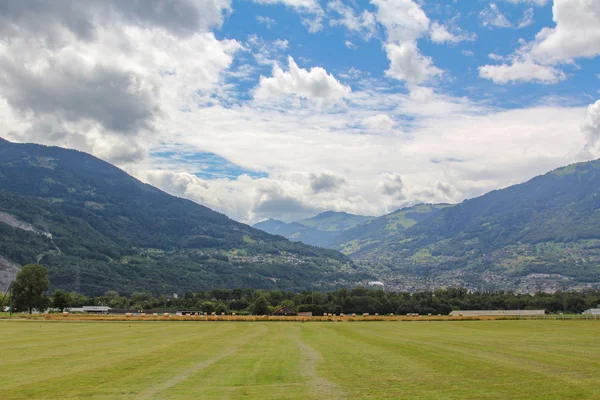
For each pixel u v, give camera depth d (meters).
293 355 47.34
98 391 28.77
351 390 29.27
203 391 28.80
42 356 45.44
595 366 39.44
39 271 165.50
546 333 84.94
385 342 63.47
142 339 66.19
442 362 42.12
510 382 32.06
